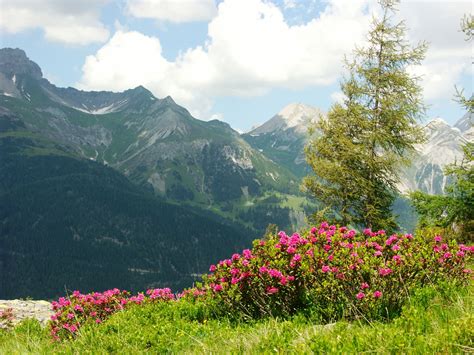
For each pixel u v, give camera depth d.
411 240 8.10
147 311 9.44
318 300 7.20
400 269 6.93
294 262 7.54
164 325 8.05
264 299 7.79
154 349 6.98
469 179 20.67
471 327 4.54
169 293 10.65
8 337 10.09
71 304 10.44
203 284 9.69
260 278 7.71
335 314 6.77
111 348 7.21
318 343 4.86
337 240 8.15
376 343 4.72
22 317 13.71
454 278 7.50
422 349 4.41
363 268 6.84
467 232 20.62
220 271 8.37
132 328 8.15
